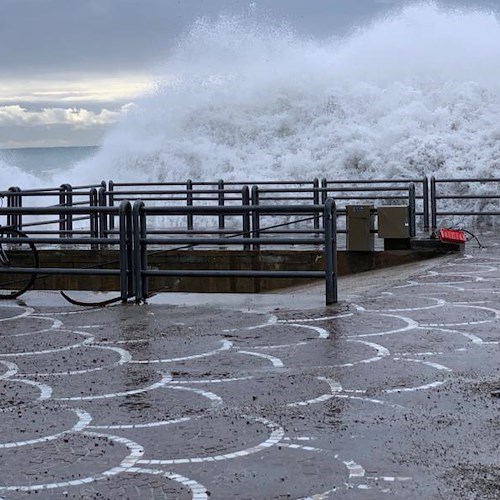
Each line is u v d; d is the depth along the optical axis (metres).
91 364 10.41
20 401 8.95
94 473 6.93
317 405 8.55
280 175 35.06
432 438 7.56
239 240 14.45
